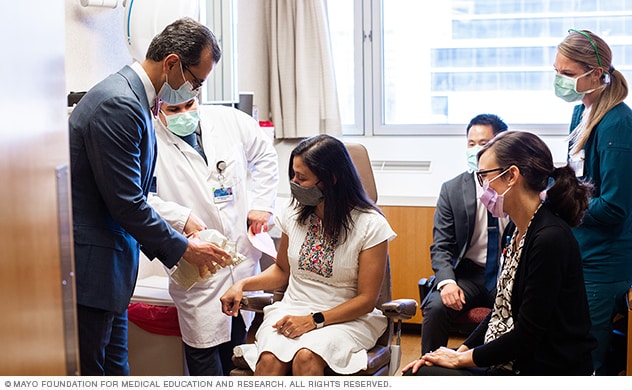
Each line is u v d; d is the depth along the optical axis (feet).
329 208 8.49
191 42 7.86
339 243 8.54
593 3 15.39
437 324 10.28
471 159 10.78
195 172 9.98
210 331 9.93
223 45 13.10
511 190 7.23
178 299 9.98
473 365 7.22
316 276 8.68
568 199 7.12
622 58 15.40
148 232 7.82
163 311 10.43
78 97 9.59
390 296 9.29
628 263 9.67
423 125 16.33
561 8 15.55
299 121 15.84
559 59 9.93
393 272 14.33
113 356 8.58
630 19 15.28
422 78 16.40
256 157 10.71
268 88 16.44
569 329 7.04
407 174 14.94
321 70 15.83
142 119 7.75
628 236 9.64
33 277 4.48
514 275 7.20
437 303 10.34
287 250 9.05
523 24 15.75
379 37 16.33
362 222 8.50
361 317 8.61
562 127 15.49
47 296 4.72
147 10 10.26
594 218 9.55
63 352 5.00
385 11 16.38
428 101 16.47
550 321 7.02
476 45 16.03
